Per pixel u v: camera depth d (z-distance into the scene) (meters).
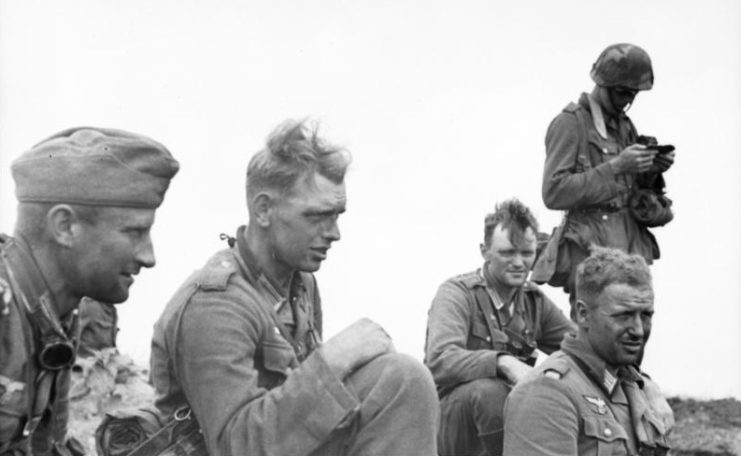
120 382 8.10
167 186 4.61
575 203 8.79
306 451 4.73
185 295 5.09
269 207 5.18
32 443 4.52
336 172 5.20
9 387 4.30
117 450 5.12
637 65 8.94
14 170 4.50
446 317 7.31
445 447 7.12
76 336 4.63
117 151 4.51
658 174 9.09
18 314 4.33
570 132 8.88
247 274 5.20
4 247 4.41
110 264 4.51
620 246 8.87
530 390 5.91
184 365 5.02
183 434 5.07
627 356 5.92
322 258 5.22
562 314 7.73
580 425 5.88
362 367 4.81
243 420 4.82
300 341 5.32
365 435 4.76
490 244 7.45
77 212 4.46
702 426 9.88
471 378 7.02
